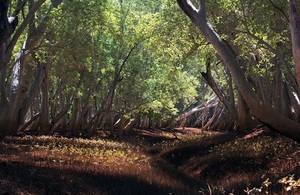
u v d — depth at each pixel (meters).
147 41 31.64
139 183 10.99
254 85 27.36
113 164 14.77
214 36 14.26
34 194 8.34
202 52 27.48
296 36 11.58
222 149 20.09
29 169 11.01
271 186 8.88
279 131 14.18
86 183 10.01
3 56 14.32
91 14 23.09
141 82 36.81
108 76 36.16
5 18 12.52
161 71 36.94
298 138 14.11
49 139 24.86
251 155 17.00
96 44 26.19
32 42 22.48
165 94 38.78
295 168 12.14
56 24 22.62
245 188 9.60
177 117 57.88
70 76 28.86
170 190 10.86
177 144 26.59
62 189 9.00
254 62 25.11
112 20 26.11
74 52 23.39
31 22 22.50
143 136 39.50
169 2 24.98
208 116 64.19
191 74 52.91
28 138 24.16
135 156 18.91
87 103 35.28
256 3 17.86
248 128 29.48
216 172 15.95
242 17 19.06
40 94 39.28
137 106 36.19
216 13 19.34
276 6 16.73
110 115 36.53
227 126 48.78
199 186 12.59
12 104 23.38
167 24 24.77
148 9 39.56
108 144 25.44
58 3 22.72
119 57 34.03
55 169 11.65
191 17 14.60
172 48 26.28
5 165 11.14
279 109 26.11
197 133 45.81
